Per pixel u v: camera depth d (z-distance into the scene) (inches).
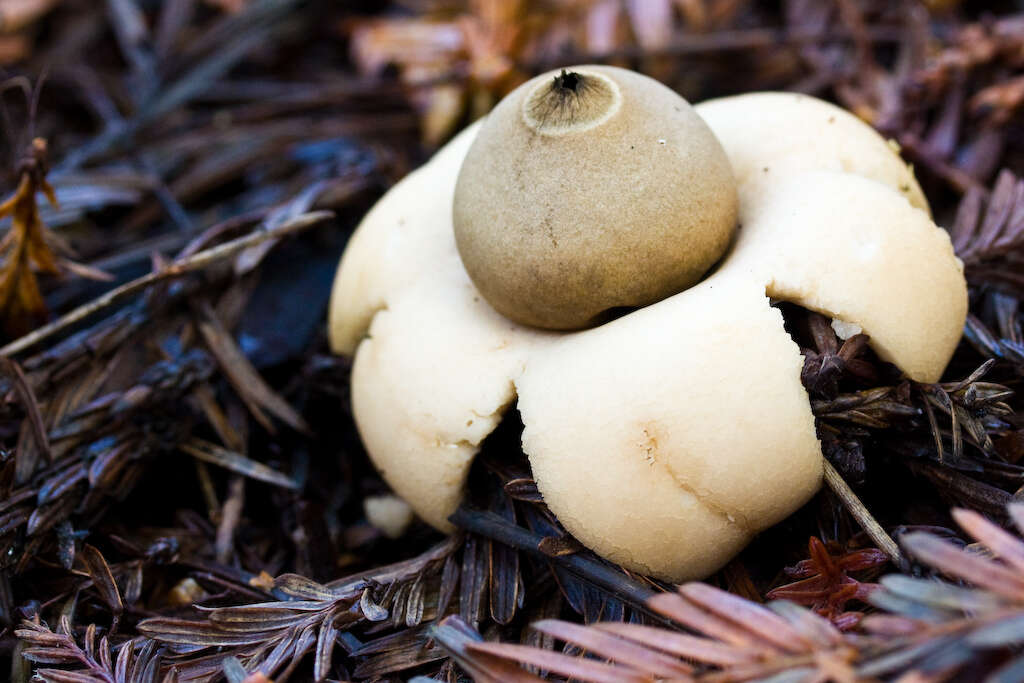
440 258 6.8
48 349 7.3
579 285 6.1
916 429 6.3
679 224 6.1
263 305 7.6
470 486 6.7
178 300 7.1
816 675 5.3
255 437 7.2
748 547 6.4
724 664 5.4
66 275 7.5
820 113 6.7
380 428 6.5
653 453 5.9
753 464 5.9
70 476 6.6
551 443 6.0
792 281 6.0
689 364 5.9
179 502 7.1
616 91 6.1
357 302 6.8
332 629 6.2
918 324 6.1
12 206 6.8
